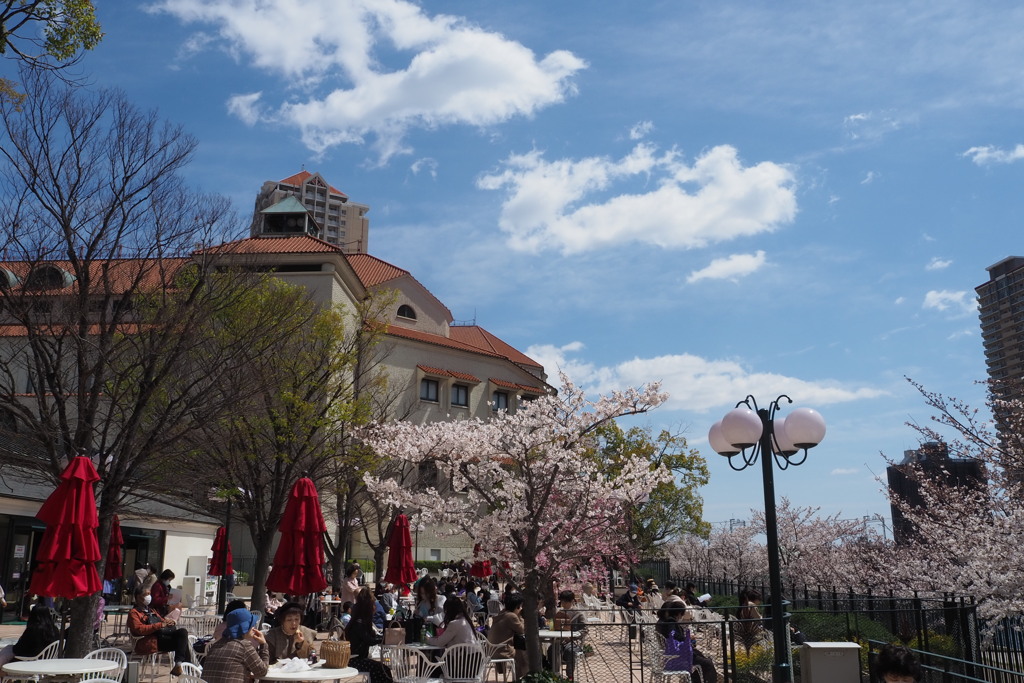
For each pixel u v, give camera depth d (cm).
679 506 4047
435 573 4503
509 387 5556
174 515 3128
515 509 1347
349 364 2616
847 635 1519
